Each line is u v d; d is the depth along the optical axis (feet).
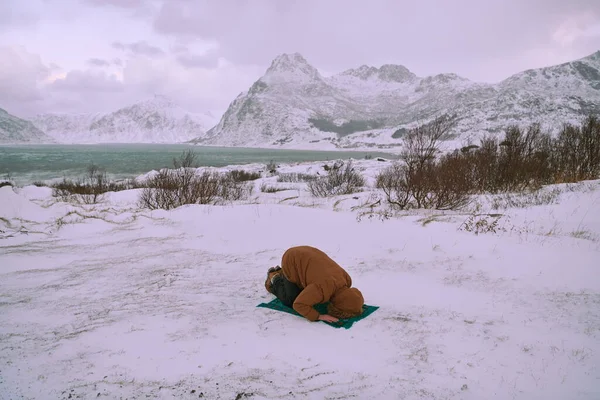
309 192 55.11
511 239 20.51
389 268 18.17
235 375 9.41
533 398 8.74
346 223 25.43
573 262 16.67
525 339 11.30
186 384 9.02
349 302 12.57
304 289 12.55
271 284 14.38
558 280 15.29
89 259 20.66
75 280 17.15
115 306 13.98
